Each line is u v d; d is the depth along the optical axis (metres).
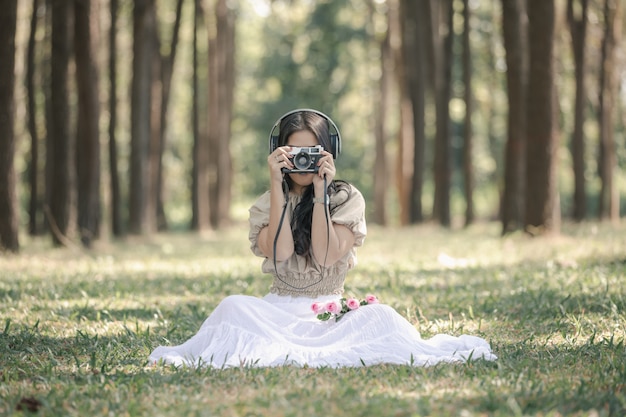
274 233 5.08
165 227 26.75
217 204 29.02
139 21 21.83
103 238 17.41
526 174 14.95
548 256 11.88
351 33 41.69
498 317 7.20
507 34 17.08
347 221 5.10
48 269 11.62
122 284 9.66
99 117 16.48
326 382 4.49
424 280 9.93
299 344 5.03
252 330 4.99
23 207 32.12
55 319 7.23
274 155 5.07
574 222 23.66
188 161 44.91
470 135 24.58
